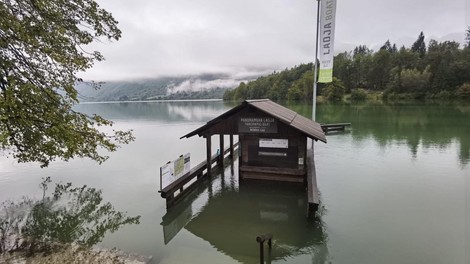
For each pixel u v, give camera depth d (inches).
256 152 557.6
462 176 577.3
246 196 512.1
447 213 410.9
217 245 347.9
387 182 553.9
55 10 305.3
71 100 311.1
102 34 362.0
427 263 295.7
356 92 3553.2
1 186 598.2
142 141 1144.8
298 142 533.0
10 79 248.8
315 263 304.0
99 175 666.2
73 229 404.8
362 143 957.8
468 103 2655.0
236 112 553.6
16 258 316.8
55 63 306.7
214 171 669.3
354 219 401.4
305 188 536.1
